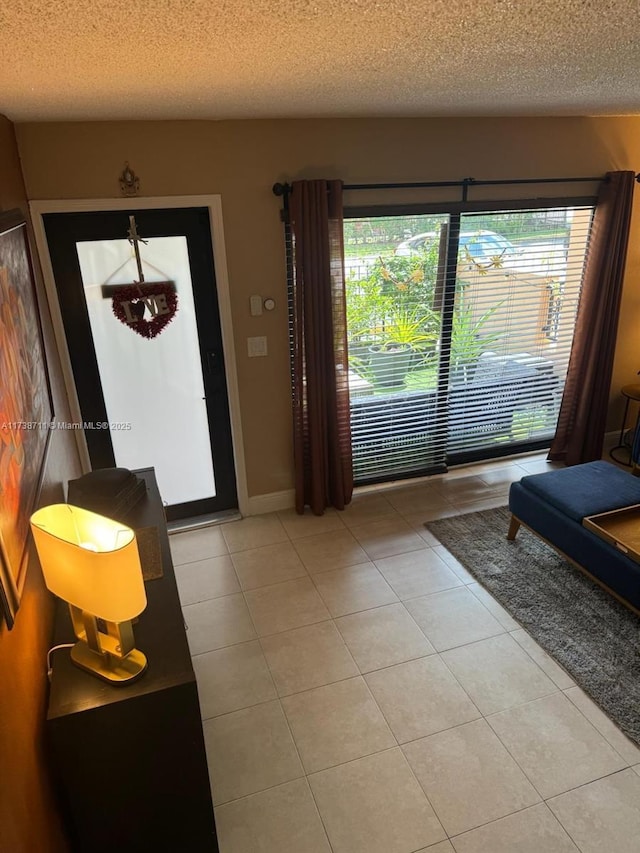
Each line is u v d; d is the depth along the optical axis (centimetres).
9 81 172
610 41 156
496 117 334
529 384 422
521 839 180
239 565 321
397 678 242
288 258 322
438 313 372
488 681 239
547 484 305
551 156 356
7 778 116
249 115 280
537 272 388
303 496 365
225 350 329
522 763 204
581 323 393
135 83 185
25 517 154
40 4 104
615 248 374
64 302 298
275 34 134
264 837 183
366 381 373
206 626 275
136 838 165
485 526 350
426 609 282
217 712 228
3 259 166
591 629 264
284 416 357
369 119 311
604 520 274
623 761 204
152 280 310
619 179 360
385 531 350
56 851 147
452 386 400
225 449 360
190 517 368
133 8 110
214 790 198
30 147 265
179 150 287
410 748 211
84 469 325
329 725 221
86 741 146
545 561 314
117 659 155
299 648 260
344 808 191
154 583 188
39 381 207
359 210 326
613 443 459
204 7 111
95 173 278
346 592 296
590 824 184
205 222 308
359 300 350
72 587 145
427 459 414
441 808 190
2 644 125
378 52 158
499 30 142
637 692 231
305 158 308
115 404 327
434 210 340
